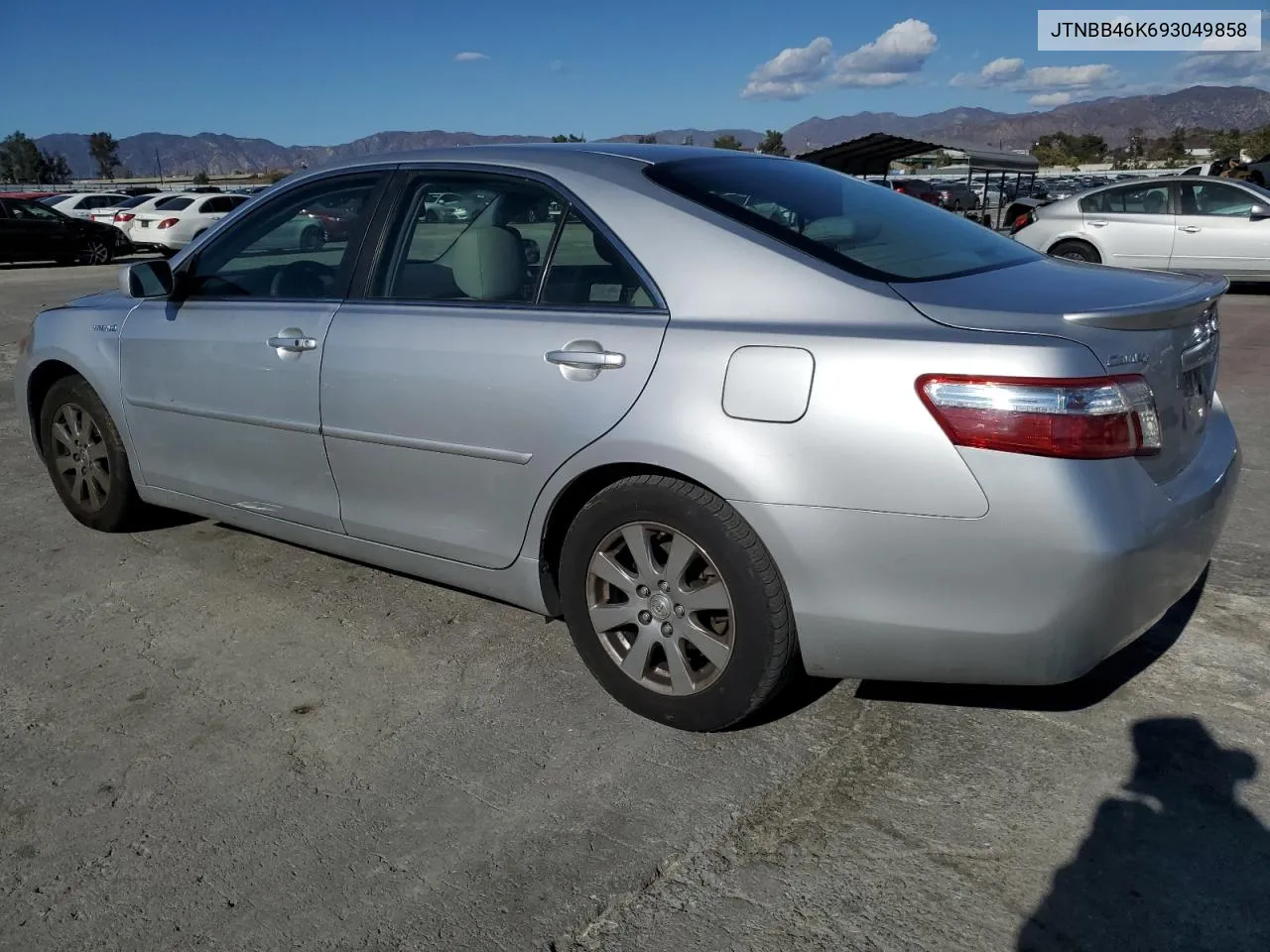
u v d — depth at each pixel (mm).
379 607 3811
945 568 2393
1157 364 2510
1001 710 2998
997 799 2584
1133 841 2418
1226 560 4074
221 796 2672
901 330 2453
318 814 2590
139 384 4086
